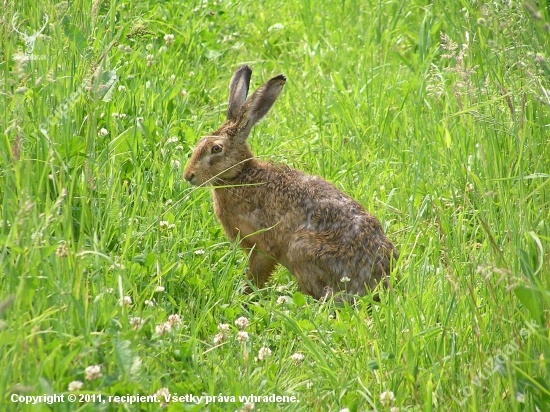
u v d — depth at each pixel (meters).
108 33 13.53
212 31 17.08
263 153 12.82
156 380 7.66
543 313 8.09
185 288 9.75
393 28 17.67
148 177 11.17
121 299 8.34
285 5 19.38
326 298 10.66
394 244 11.27
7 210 8.67
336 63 16.66
